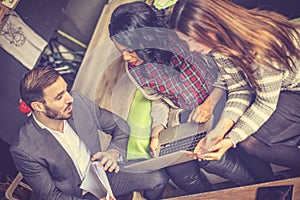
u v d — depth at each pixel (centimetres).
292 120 172
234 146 179
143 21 176
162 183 192
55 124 197
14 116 200
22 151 198
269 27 169
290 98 171
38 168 199
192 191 188
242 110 177
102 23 192
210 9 170
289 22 168
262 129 176
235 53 171
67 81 196
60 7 199
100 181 197
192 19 171
